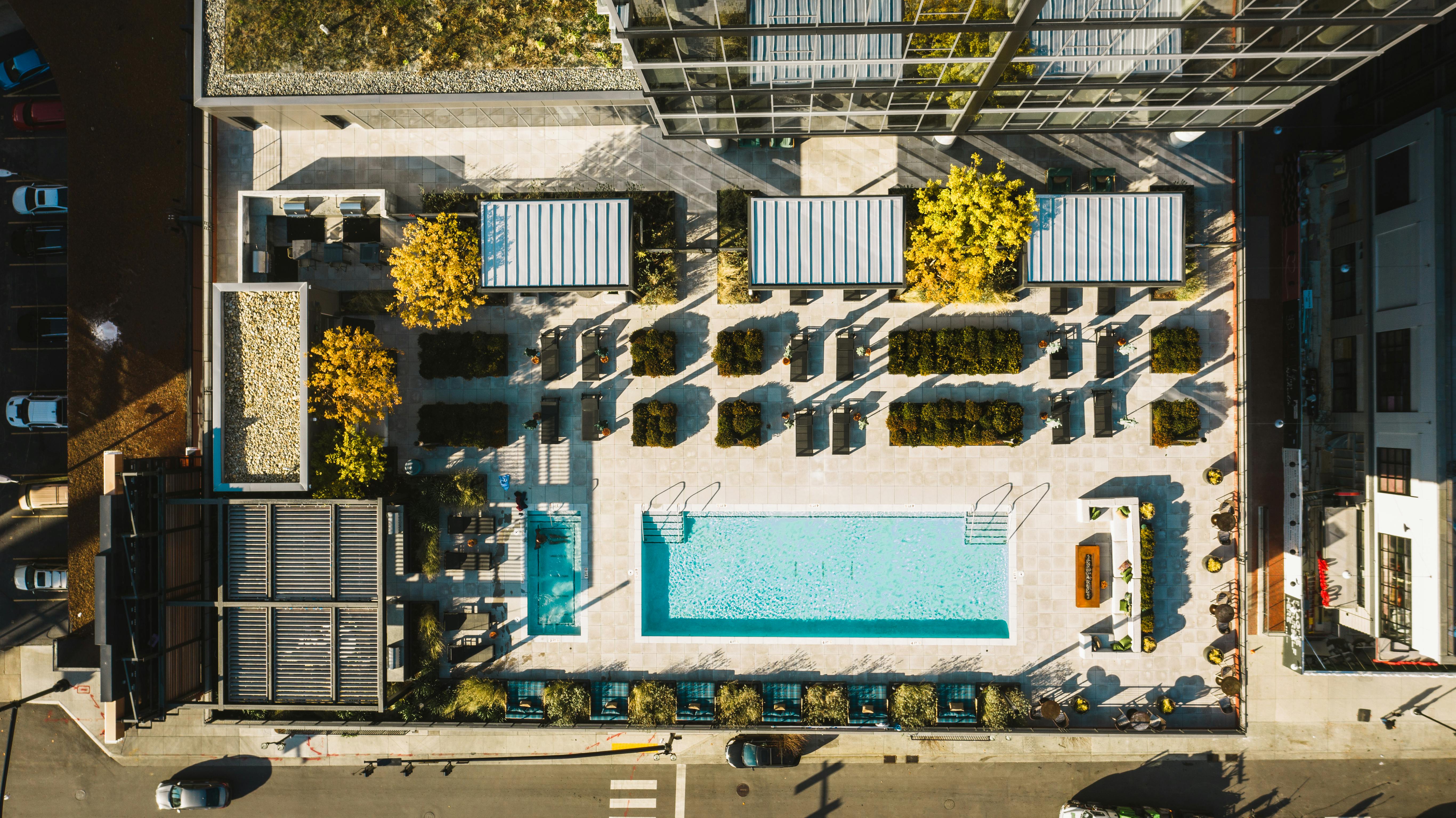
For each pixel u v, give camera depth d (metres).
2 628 33.78
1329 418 30.53
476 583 31.67
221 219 31.27
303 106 27.88
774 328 31.09
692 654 31.47
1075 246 28.56
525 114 29.48
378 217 30.80
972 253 27.52
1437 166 25.73
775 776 32.78
